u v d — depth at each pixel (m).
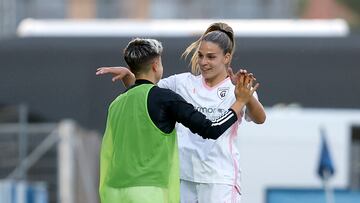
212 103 22.77
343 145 49.72
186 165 22.91
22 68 56.72
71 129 53.28
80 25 59.97
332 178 49.50
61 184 52.50
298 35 56.62
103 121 56.12
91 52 56.34
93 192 54.34
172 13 118.44
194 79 23.06
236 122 22.69
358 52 55.72
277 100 55.44
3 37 60.41
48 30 60.09
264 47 55.72
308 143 49.53
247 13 114.44
